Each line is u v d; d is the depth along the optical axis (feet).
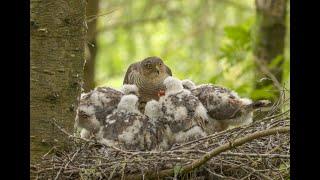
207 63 72.59
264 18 62.23
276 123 38.14
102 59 81.76
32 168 35.29
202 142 37.52
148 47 78.95
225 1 75.82
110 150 37.42
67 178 35.65
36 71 36.83
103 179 36.11
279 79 59.11
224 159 36.14
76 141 37.81
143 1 80.12
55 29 36.94
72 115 37.63
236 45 61.77
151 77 48.73
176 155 35.83
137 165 35.86
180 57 74.84
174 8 80.69
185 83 46.83
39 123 36.91
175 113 42.70
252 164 35.70
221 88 45.57
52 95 36.99
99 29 71.41
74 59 37.52
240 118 44.27
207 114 44.34
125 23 76.59
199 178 36.60
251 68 61.11
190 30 77.51
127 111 42.42
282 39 62.39
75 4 37.37
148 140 41.45
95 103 44.27
